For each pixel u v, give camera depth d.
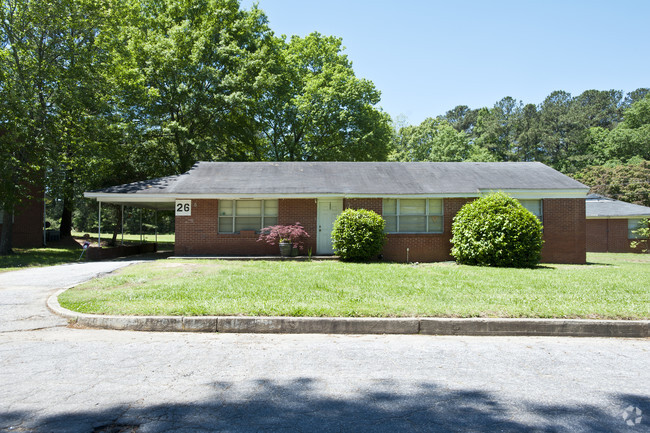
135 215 47.75
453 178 18.16
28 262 15.40
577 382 4.10
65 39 18.64
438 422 3.22
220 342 5.44
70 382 3.98
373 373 4.31
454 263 14.95
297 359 4.75
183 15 27.00
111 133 20.03
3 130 18.38
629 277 10.23
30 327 6.11
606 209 29.81
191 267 12.25
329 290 8.07
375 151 31.42
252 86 24.83
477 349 5.23
